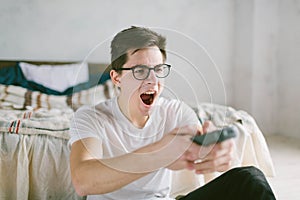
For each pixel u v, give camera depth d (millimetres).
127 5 4363
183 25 4594
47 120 2074
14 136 1952
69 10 4180
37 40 4117
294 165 3234
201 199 1138
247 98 4605
